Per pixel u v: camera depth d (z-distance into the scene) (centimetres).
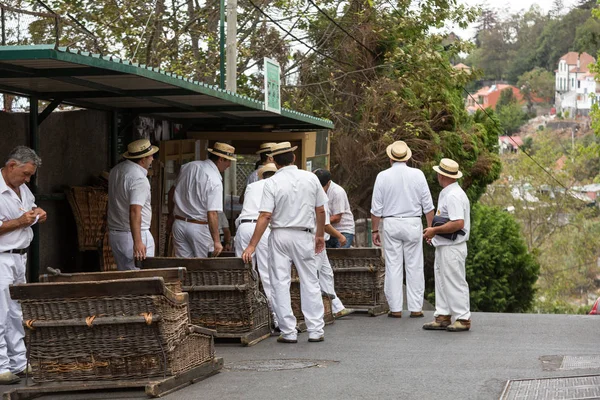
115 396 719
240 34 2370
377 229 1265
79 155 1186
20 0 1181
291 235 991
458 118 2669
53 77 900
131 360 720
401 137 2398
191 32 2206
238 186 1831
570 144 9500
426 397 707
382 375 802
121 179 1015
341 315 1244
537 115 13438
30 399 722
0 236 768
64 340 720
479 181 2970
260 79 2358
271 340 1022
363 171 2462
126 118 1276
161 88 1034
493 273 3475
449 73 2477
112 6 2053
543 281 6550
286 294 996
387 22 2459
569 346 987
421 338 1048
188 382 758
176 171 1423
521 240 3588
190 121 1482
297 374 809
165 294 711
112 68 809
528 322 1202
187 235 1100
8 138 1026
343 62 2481
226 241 1309
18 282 790
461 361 880
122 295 708
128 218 1030
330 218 1421
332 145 2417
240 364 866
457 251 1108
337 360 888
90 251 1205
